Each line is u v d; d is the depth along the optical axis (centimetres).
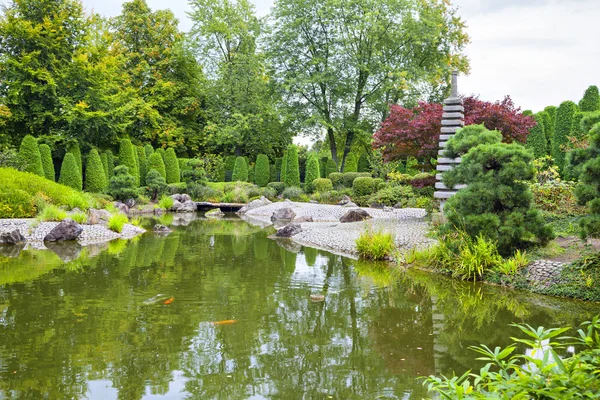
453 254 866
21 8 2425
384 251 1000
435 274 862
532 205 850
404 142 1402
